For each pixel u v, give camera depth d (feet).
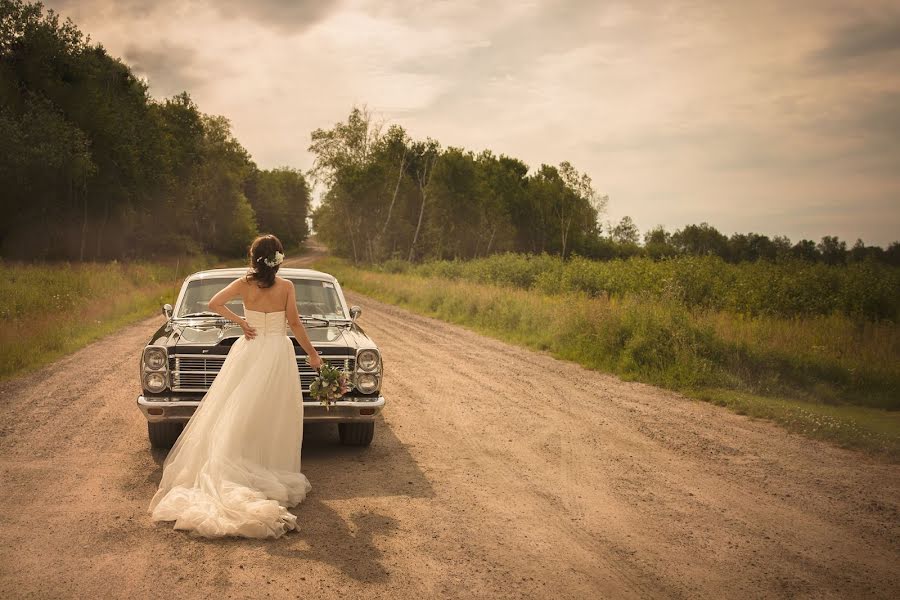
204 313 21.71
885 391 30.45
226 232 275.18
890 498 16.99
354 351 19.62
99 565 12.22
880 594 11.78
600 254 293.02
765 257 78.69
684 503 16.53
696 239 358.02
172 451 16.48
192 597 11.04
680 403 28.84
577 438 22.77
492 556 13.16
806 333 40.75
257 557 12.76
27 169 124.98
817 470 19.43
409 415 25.86
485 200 249.34
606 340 39.50
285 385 16.66
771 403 27.94
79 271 90.79
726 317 46.03
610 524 15.06
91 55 146.51
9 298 54.65
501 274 103.91
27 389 29.27
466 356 41.81
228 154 268.62
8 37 134.31
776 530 14.79
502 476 18.54
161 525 14.30
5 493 16.14
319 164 216.33
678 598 11.56
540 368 37.60
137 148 160.45
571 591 11.72
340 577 11.98
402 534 14.17
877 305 53.98
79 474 17.76
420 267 146.92
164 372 18.66
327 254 406.21
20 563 12.23
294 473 16.62
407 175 233.96
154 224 198.70
